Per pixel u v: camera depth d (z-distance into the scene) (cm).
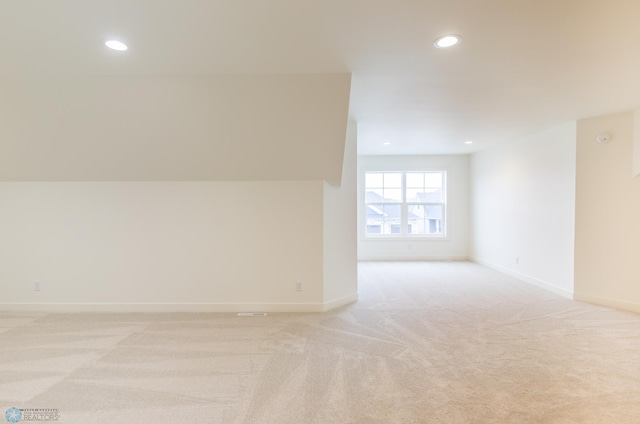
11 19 191
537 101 342
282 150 342
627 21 195
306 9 183
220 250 392
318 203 390
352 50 232
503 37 214
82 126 315
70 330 330
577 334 315
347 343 298
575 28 203
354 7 181
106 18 191
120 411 201
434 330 327
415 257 746
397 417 194
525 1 176
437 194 748
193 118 307
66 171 371
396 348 287
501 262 606
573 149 425
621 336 309
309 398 214
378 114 393
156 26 200
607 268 402
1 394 218
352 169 432
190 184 389
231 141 332
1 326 340
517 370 247
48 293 391
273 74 270
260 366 256
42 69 259
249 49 229
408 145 612
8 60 244
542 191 489
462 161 738
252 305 393
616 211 394
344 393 219
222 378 238
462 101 343
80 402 210
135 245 390
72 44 221
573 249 427
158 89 283
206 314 381
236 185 390
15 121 310
